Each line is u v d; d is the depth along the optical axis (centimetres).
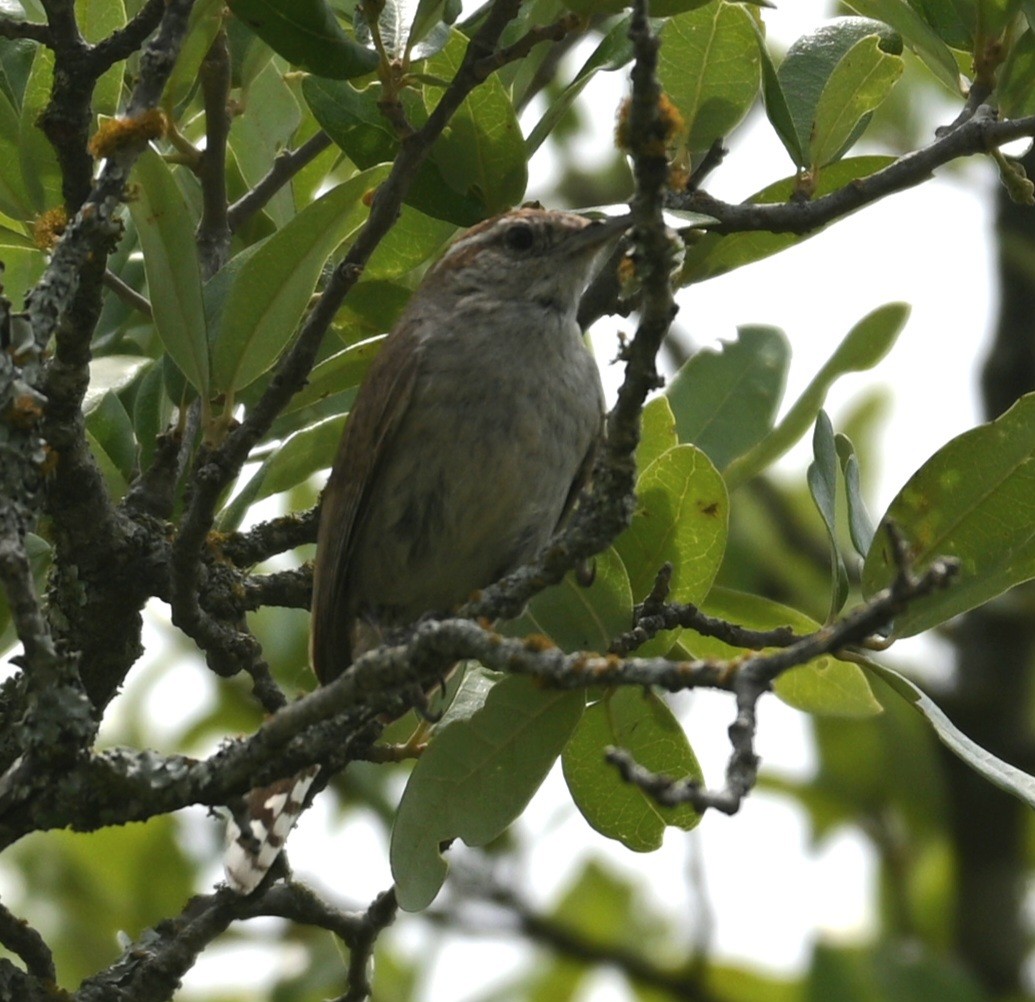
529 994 1594
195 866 1449
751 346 1008
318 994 1356
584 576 777
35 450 647
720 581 1533
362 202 852
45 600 882
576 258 952
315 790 833
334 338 1013
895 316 906
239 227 949
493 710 775
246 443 732
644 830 834
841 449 864
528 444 931
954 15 888
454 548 948
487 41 716
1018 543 782
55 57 720
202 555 816
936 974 1297
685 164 888
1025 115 880
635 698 812
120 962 822
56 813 645
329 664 963
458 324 943
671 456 820
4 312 646
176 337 766
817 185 892
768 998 1529
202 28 816
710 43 880
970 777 1611
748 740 500
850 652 786
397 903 808
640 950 1609
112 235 679
